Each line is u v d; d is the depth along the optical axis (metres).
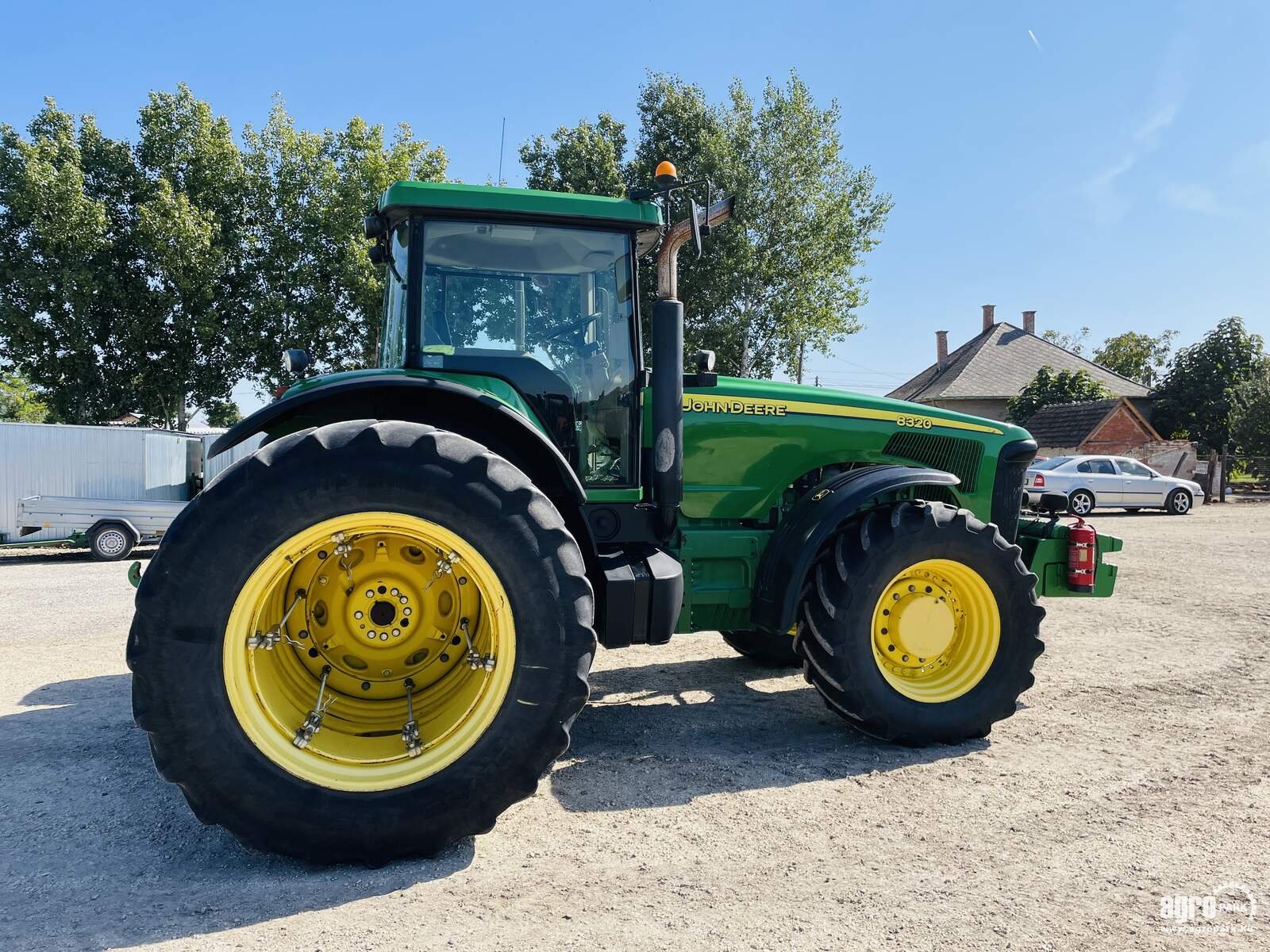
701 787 3.18
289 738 2.54
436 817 2.53
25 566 10.69
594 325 3.49
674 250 3.60
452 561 2.64
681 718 4.09
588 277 3.47
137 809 2.94
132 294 18.56
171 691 2.38
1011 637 3.68
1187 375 28.80
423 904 2.30
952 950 2.08
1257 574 8.54
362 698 2.84
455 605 2.85
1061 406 26.66
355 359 20.00
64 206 17.44
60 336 18.39
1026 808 2.97
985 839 2.72
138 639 2.37
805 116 23.02
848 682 3.50
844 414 4.18
